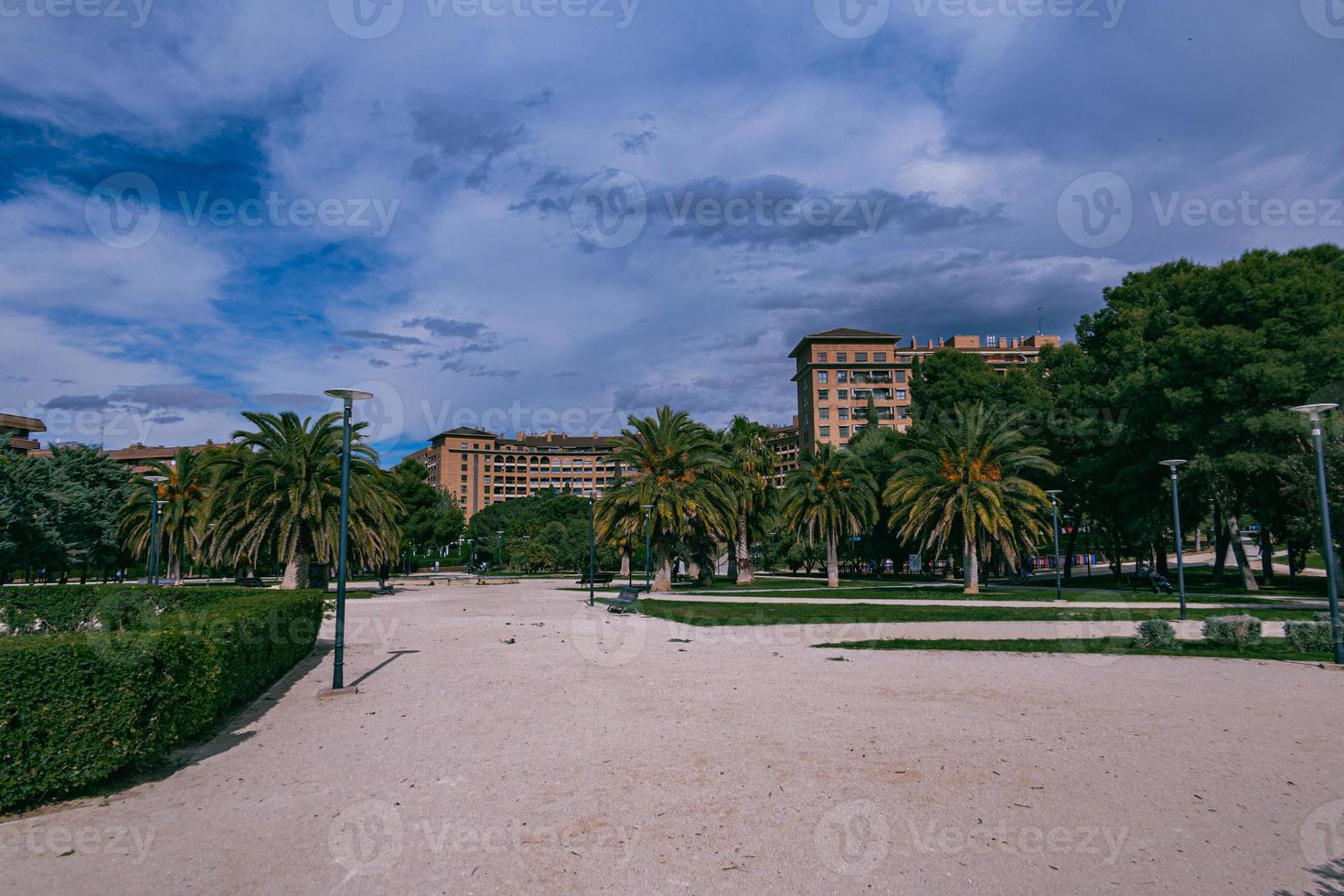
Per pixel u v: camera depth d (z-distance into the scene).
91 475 55.59
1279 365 34.59
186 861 5.54
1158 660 15.77
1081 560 89.06
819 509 50.31
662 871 5.31
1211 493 40.59
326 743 9.04
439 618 26.53
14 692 6.71
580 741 8.89
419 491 88.12
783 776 7.48
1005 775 7.47
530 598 40.16
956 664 15.20
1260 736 9.08
